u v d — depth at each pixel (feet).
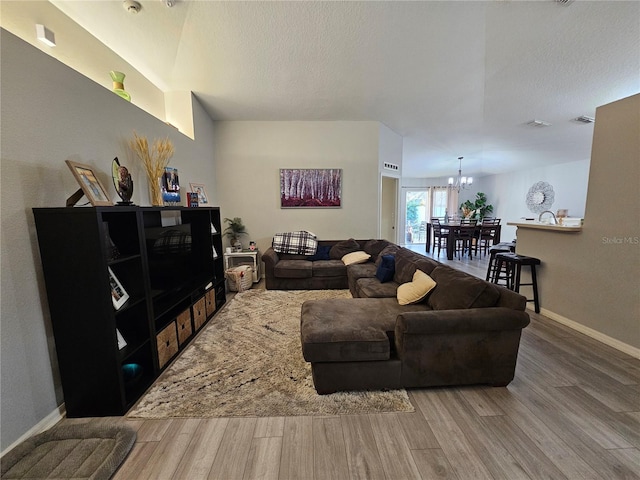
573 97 11.63
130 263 6.19
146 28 7.35
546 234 9.86
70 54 6.66
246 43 8.13
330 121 15.28
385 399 5.77
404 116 14.34
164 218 9.38
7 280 4.56
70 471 4.16
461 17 7.09
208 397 5.90
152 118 9.06
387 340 5.85
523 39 7.88
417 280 8.06
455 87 10.98
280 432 4.97
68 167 5.74
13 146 4.67
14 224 4.68
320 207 15.85
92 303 5.17
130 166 8.02
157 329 6.79
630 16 6.88
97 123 6.72
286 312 10.66
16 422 4.65
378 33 7.71
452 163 25.30
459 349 5.90
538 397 5.77
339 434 4.91
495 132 16.44
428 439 4.76
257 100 12.37
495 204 29.01
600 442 4.65
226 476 4.15
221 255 11.59
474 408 5.49
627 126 7.32
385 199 19.54
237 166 15.34
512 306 6.03
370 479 4.07
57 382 5.39
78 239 5.03
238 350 7.86
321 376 5.90
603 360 7.09
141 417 5.37
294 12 6.89
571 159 21.38
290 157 15.44
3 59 4.52
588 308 8.45
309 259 15.03
